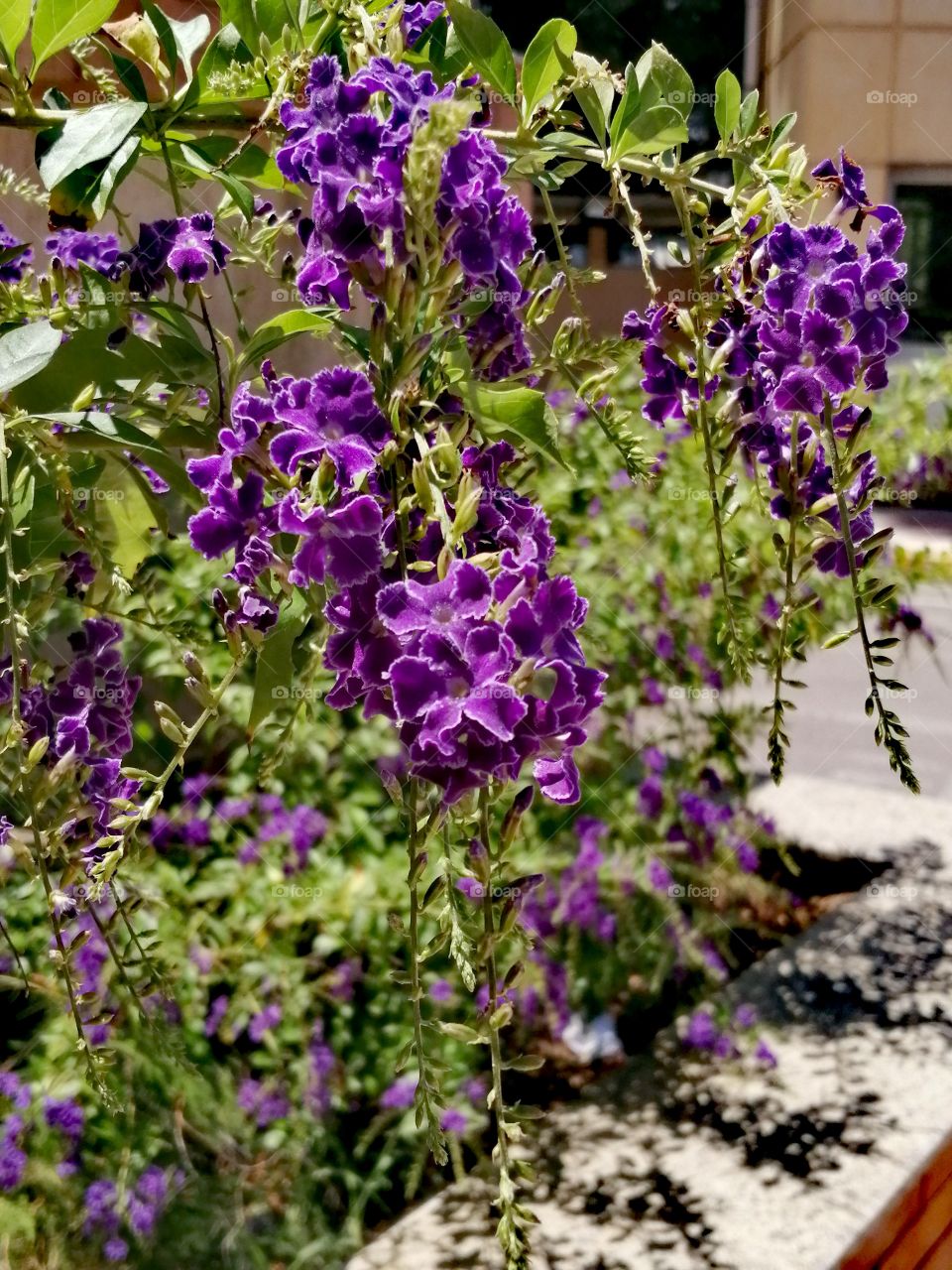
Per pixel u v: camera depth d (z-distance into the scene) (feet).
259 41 0.88
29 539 0.88
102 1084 0.79
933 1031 1.75
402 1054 0.75
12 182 0.97
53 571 0.88
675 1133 1.54
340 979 1.74
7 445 0.85
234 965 1.75
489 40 0.86
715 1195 1.39
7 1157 1.43
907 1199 1.42
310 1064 1.63
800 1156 1.46
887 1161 1.44
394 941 1.76
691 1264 1.27
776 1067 1.66
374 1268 1.31
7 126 0.87
